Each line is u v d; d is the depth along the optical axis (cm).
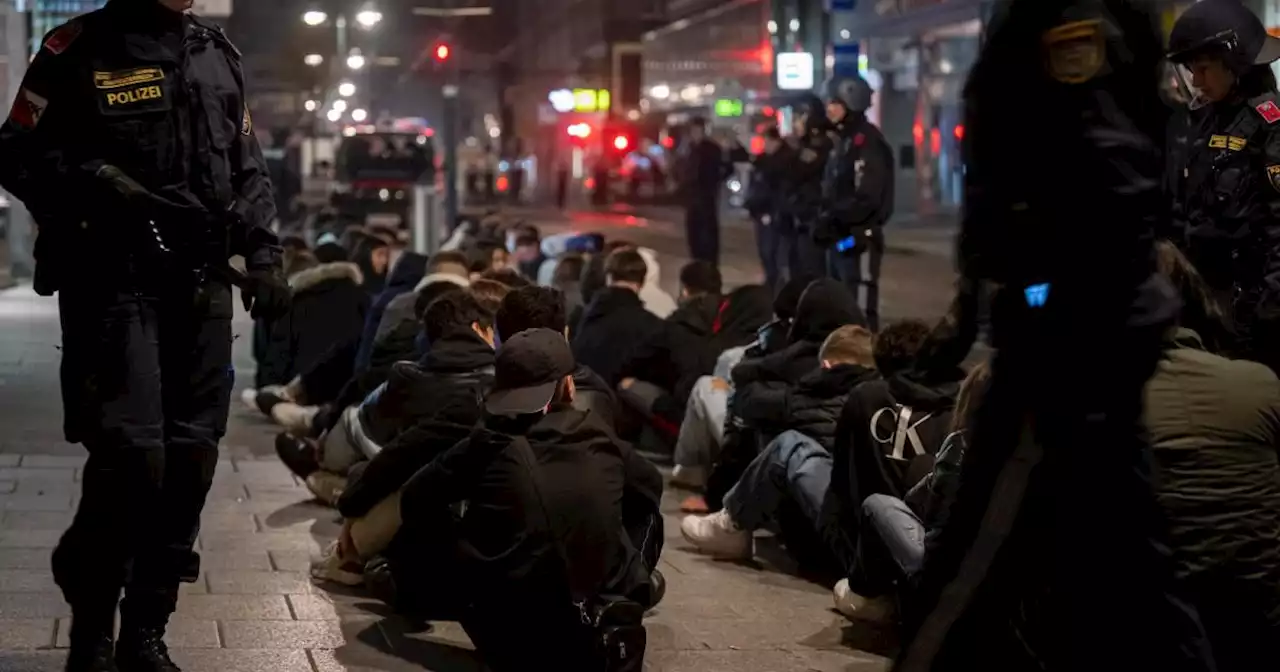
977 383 507
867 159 1416
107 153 474
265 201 499
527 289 602
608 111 4381
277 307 495
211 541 752
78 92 473
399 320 881
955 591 406
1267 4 1473
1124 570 399
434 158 3247
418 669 566
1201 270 613
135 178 476
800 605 680
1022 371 398
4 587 633
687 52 4597
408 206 3017
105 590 492
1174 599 404
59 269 475
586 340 1027
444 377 689
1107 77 385
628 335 1017
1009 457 399
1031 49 388
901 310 2095
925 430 628
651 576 606
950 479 518
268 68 5441
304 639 597
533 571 512
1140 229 391
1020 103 389
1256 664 432
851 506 653
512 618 518
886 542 585
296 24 5003
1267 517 425
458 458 532
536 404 520
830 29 2814
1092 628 400
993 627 406
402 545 621
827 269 1457
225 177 485
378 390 745
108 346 473
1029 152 389
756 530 823
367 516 652
